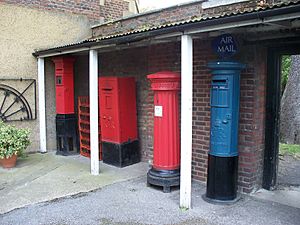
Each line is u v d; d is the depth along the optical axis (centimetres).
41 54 706
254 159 462
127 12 933
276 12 296
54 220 383
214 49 457
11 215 397
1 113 689
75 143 748
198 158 528
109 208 419
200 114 518
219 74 421
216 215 397
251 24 326
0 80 685
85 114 703
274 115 466
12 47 700
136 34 444
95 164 566
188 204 416
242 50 451
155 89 479
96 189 492
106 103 627
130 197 459
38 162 660
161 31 405
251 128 453
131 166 621
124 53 669
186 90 402
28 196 462
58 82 731
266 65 461
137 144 643
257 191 476
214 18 347
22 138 617
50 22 754
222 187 434
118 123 607
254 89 446
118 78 602
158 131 485
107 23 770
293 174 586
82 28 814
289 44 433
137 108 648
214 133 436
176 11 605
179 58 549
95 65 557
